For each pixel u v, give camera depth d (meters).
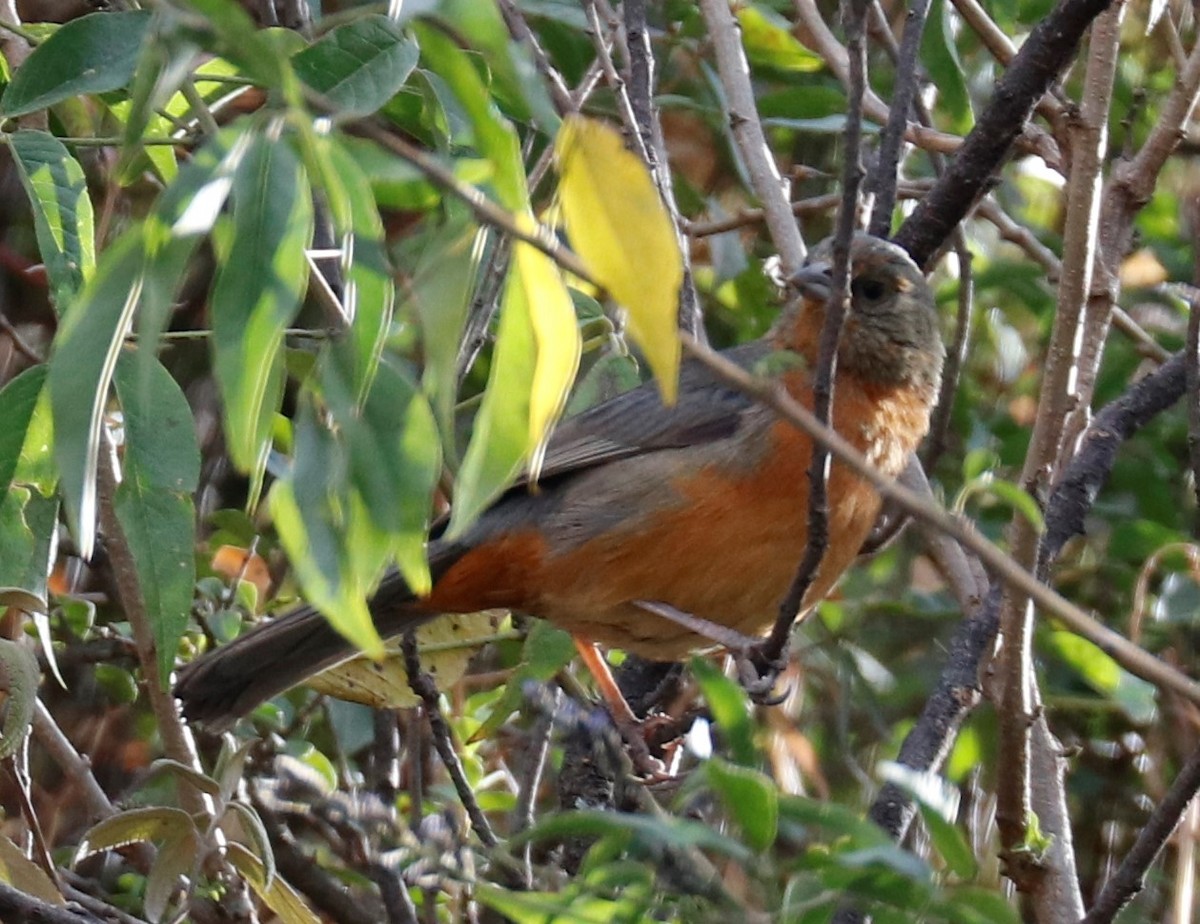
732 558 10.05
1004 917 6.04
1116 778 11.81
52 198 7.52
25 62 7.43
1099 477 9.00
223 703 9.95
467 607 10.45
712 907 6.14
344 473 5.74
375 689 9.80
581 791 9.02
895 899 6.02
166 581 7.45
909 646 12.34
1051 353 7.65
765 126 12.27
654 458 10.12
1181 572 11.31
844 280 6.37
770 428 9.96
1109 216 9.07
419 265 5.91
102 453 8.91
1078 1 9.22
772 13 12.30
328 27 6.86
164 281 5.34
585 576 10.18
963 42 12.97
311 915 8.18
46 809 11.12
